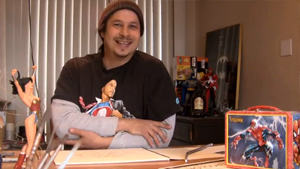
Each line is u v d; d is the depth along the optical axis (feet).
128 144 3.47
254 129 2.17
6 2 7.88
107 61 4.36
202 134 6.72
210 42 8.61
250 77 7.23
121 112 4.15
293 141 2.07
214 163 2.40
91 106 4.11
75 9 8.46
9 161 2.53
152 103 4.15
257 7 7.05
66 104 3.83
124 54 4.12
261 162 2.13
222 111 7.54
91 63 4.36
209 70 7.89
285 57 6.22
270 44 6.63
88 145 3.44
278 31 6.42
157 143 3.57
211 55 8.50
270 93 6.61
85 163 2.38
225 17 8.22
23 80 2.29
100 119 3.64
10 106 7.47
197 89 7.26
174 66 8.58
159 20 9.39
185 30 9.64
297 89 5.90
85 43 8.55
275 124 2.09
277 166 2.06
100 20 4.25
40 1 8.18
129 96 4.20
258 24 7.01
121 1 4.07
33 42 8.13
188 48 9.62
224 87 7.86
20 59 8.00
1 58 7.45
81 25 8.52
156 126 3.71
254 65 7.11
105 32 4.25
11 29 7.92
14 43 7.96
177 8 9.56
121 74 4.27
